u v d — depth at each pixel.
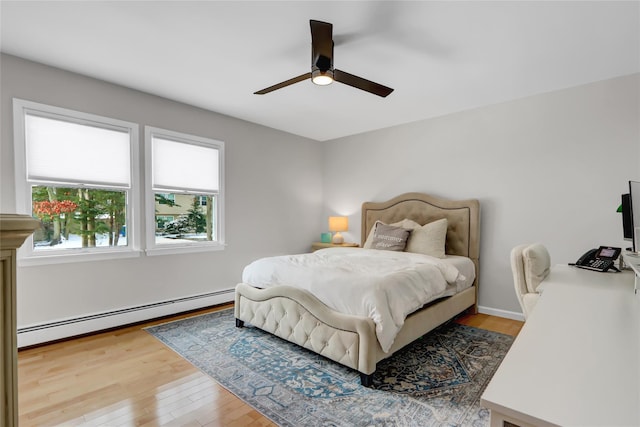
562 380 0.67
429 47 2.44
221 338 2.95
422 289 2.57
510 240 3.56
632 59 2.60
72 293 2.93
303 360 2.50
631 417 0.54
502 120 3.60
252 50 2.51
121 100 3.21
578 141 3.14
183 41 2.38
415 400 1.96
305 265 2.89
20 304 2.68
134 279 3.33
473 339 2.95
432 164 4.18
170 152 3.64
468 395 2.02
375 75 2.93
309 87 3.22
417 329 2.53
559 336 0.94
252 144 4.45
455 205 3.88
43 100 2.76
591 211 3.08
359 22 2.12
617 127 2.95
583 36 2.26
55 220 2.90
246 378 2.23
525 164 3.45
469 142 3.86
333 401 1.96
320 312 2.36
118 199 3.28
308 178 5.28
